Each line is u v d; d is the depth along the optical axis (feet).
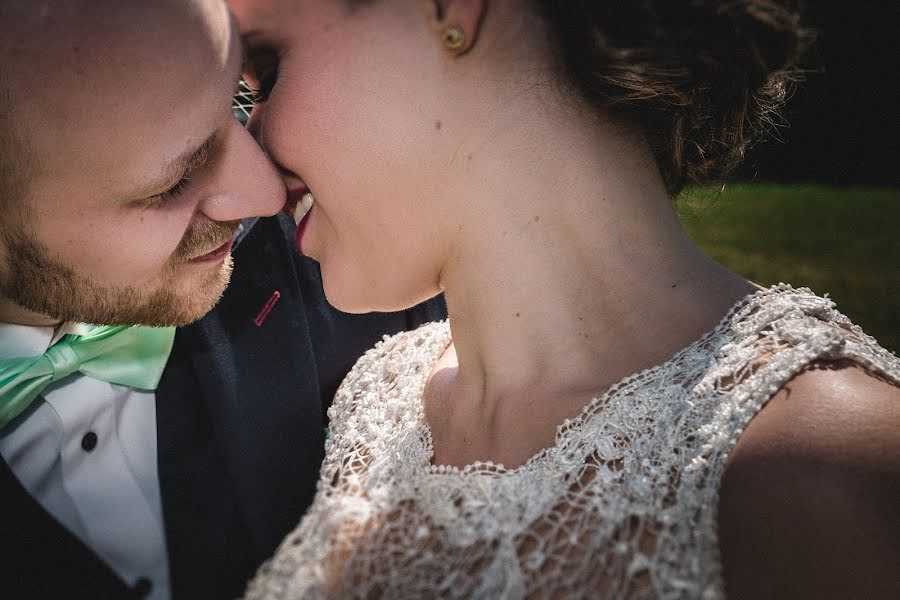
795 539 2.89
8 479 5.37
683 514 3.19
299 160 4.18
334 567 3.82
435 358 5.22
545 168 3.85
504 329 4.04
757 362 3.37
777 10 3.76
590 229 3.86
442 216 4.03
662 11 3.69
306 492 5.80
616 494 3.38
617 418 3.59
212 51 4.28
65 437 5.76
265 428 5.90
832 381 3.13
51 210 4.51
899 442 2.91
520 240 3.92
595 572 3.28
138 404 5.95
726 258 19.51
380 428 4.77
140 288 4.95
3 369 5.47
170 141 4.35
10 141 4.24
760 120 4.46
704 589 3.05
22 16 3.97
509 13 3.79
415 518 3.84
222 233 5.05
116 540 5.84
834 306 3.64
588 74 3.77
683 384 3.52
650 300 3.82
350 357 6.55
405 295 4.39
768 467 3.01
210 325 5.96
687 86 3.88
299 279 6.45
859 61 29.40
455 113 3.86
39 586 5.42
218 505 5.82
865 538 2.80
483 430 4.09
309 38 4.03
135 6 4.04
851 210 24.27
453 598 3.47
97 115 4.17
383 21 3.88
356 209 4.16
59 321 5.82
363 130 3.94
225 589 5.74
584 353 3.90
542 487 3.57
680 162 4.30
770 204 25.27
